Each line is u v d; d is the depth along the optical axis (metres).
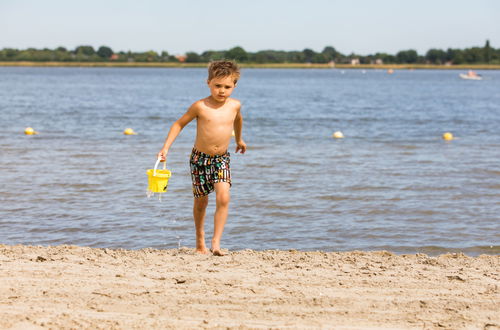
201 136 6.28
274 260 6.14
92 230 8.62
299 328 3.97
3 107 34.28
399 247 8.00
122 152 16.20
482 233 8.66
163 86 77.12
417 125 26.11
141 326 3.97
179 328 3.94
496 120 28.75
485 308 4.45
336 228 8.88
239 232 8.62
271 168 13.83
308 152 16.67
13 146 17.11
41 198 10.54
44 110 32.44
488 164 14.66
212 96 6.33
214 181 6.37
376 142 19.47
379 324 4.10
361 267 5.79
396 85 94.75
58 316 4.11
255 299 4.60
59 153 15.81
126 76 136.88
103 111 32.56
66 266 5.60
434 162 15.01
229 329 3.93
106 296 4.63
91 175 12.63
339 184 12.01
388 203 10.47
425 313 4.34
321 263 5.95
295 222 9.20
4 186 11.45
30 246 6.83
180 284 5.00
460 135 21.89
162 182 6.14
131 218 9.29
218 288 4.88
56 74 146.12
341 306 4.49
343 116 31.19
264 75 177.25
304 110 36.06
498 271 5.69
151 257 6.16
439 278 5.34
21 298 4.55
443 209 10.07
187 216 9.45
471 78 140.75
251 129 23.64
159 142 18.70
